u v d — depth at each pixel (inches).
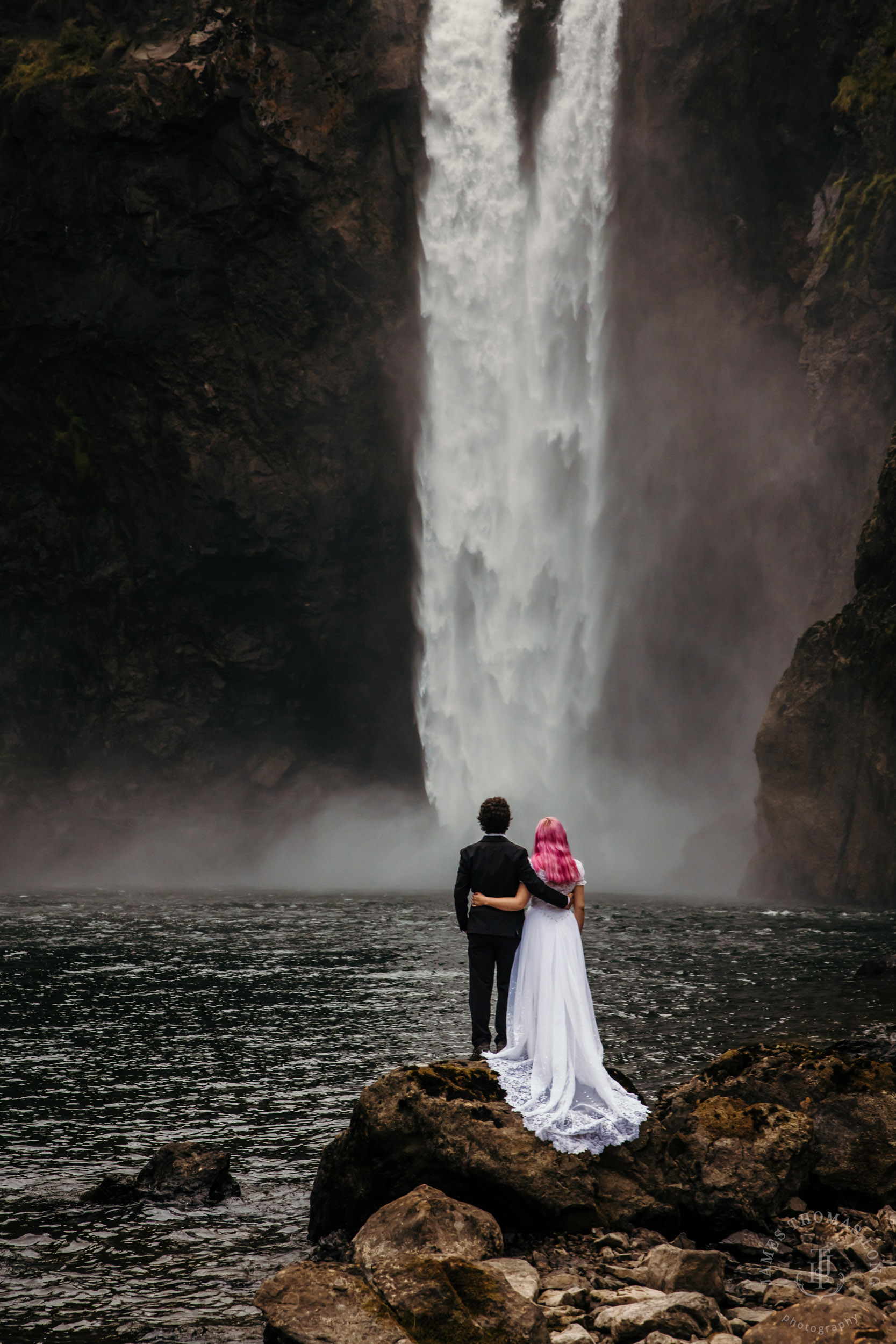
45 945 851.4
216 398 1736.0
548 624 1825.8
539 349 1809.8
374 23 1700.3
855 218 1432.1
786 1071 313.3
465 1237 248.8
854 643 1240.8
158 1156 317.1
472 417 1803.6
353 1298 215.2
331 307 1722.4
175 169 1644.9
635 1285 239.1
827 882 1231.5
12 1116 385.1
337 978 680.4
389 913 1116.5
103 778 1841.8
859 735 1226.6
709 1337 211.2
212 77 1601.9
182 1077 438.9
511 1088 281.4
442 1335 210.4
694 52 1620.3
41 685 1878.7
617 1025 526.0
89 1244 272.4
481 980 319.6
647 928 949.2
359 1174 274.8
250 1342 219.3
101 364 1733.5
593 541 1798.7
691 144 1644.9
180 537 1791.3
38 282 1695.4
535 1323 210.7
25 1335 222.8
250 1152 345.7
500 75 1772.9
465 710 1846.7
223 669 1855.3
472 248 1779.0
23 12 1756.9
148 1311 233.9
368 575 1836.9
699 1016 548.4
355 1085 424.5
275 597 1836.9
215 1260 262.4
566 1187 264.7
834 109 1464.1
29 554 1835.6
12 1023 546.6
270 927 982.4
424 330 1758.1
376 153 1717.5
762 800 1311.5
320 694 1904.5
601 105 1734.7
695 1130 286.2
